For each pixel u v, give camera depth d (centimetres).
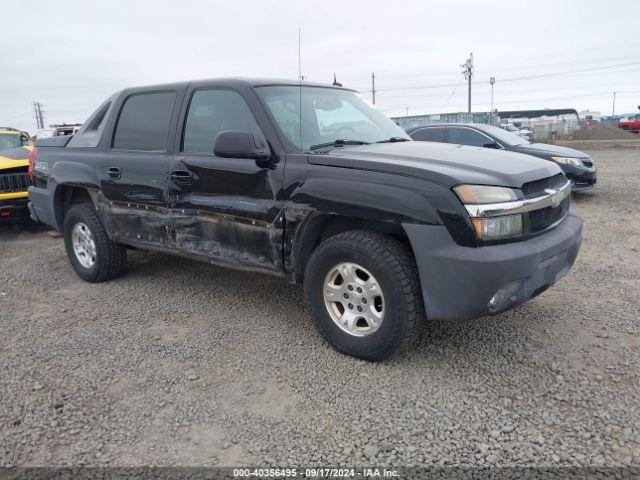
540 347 349
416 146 380
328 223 349
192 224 406
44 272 564
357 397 298
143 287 498
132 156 443
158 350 364
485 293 288
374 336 322
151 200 430
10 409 296
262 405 294
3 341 385
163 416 287
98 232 490
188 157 402
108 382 323
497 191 298
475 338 365
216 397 304
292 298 457
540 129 3869
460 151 364
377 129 434
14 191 717
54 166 518
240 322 409
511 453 248
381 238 316
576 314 402
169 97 434
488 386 304
